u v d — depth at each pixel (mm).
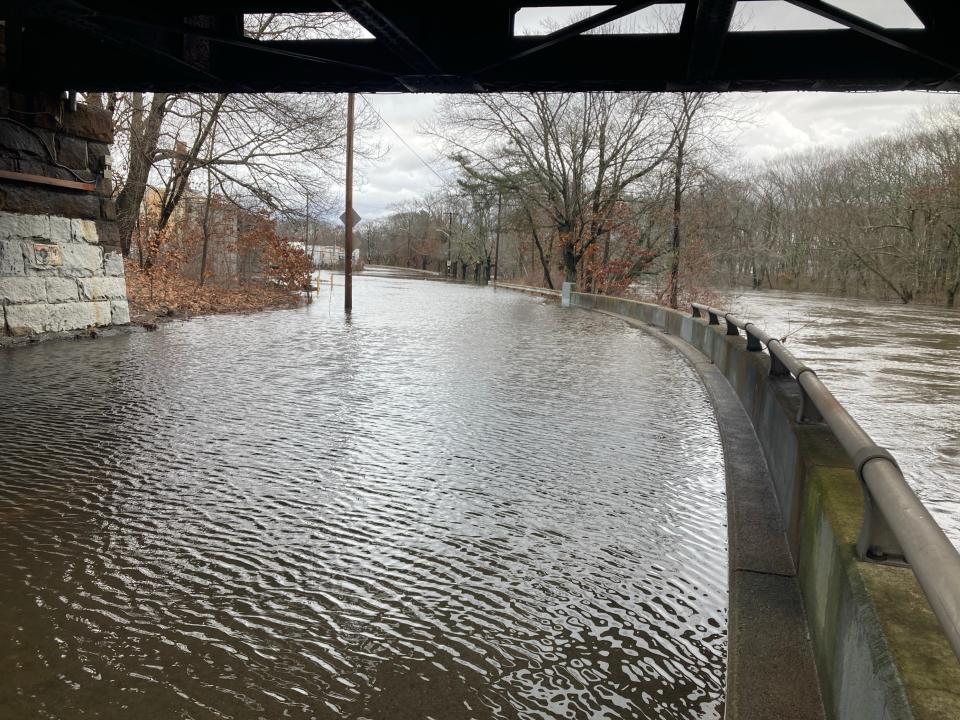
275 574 4312
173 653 3410
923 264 61531
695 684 3264
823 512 3322
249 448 7168
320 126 25016
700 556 4727
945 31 8742
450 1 9367
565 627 3748
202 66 11734
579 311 31188
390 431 8039
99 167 15633
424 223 125438
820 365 14539
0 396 9141
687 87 11000
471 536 5008
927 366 14625
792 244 92938
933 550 1753
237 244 33906
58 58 12898
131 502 5520
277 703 3045
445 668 3344
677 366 13914
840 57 10180
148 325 17609
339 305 30484
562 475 6543
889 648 2047
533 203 49438
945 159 60000
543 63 10805
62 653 3385
